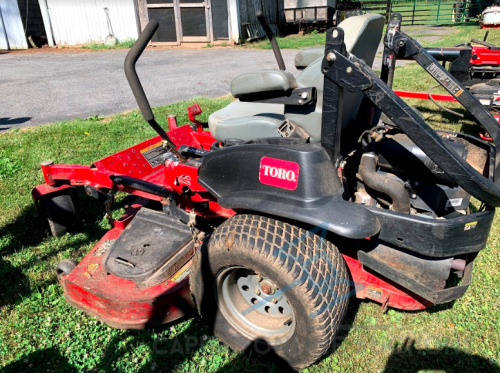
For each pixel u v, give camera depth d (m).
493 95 5.88
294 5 22.25
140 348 2.79
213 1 17.98
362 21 2.85
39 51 18.14
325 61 2.18
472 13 23.81
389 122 3.27
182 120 7.14
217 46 18.44
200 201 3.18
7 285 3.37
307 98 2.53
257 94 2.72
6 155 5.75
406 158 2.84
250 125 2.96
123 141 6.25
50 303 3.19
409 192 2.90
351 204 2.27
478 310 3.05
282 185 2.33
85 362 2.69
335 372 2.59
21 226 4.21
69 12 18.75
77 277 2.96
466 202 2.89
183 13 18.41
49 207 3.88
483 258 3.61
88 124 7.03
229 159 2.53
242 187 2.51
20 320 3.02
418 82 9.66
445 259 2.44
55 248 3.85
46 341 2.84
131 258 2.97
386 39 3.36
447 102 8.08
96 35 19.06
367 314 3.01
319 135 2.70
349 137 3.22
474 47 6.80
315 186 2.25
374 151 2.94
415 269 2.50
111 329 2.95
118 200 4.71
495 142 3.09
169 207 3.33
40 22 19.84
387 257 2.55
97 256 3.19
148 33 2.47
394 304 2.70
